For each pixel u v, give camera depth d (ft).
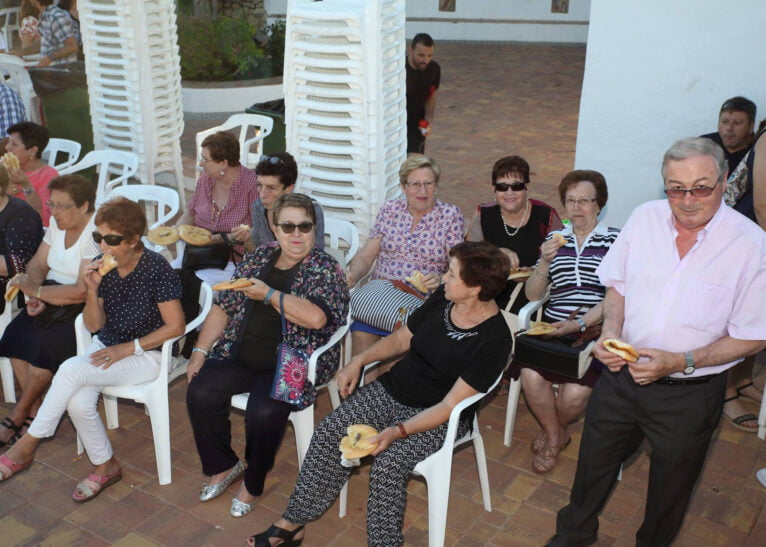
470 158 32.55
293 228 12.62
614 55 17.94
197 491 13.74
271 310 13.19
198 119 39.17
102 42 26.00
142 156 26.50
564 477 14.10
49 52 27.76
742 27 16.49
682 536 12.54
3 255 15.60
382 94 17.31
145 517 13.08
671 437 10.19
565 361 12.66
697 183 9.04
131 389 13.58
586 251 14.26
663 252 9.98
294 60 17.46
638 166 18.49
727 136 15.99
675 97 17.60
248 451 12.79
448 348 11.81
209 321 13.78
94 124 27.14
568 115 40.24
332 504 13.46
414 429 11.29
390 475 11.39
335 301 13.04
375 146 17.60
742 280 9.61
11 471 13.87
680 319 9.91
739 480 13.92
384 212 16.26
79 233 14.89
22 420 14.83
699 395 10.04
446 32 62.85
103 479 13.61
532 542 12.50
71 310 14.73
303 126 18.19
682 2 16.88
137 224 12.91
